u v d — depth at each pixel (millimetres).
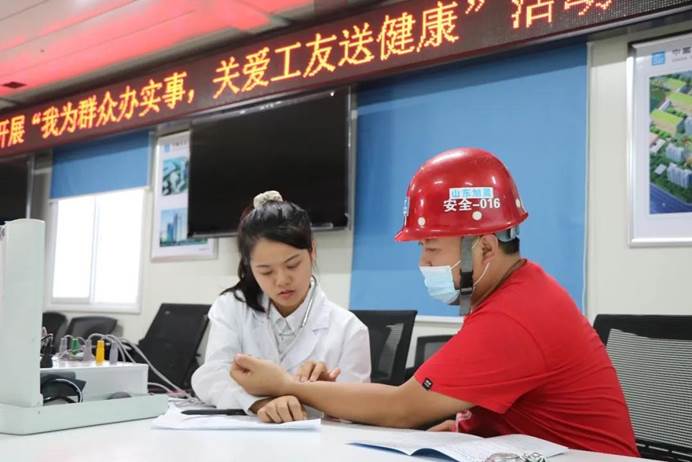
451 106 3066
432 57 2916
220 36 3812
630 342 1738
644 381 1648
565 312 1152
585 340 1158
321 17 3314
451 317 2949
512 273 1211
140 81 4133
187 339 3471
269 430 1123
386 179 3244
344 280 3340
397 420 1159
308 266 1576
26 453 904
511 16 2707
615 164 2619
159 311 3777
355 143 3371
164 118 3980
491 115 2941
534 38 2643
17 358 1086
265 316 1690
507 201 1197
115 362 1447
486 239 1186
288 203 1606
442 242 1200
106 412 1169
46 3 3398
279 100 3533
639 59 2592
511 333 1104
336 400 1221
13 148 4820
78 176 4898
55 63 4277
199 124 3902
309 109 3412
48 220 5094
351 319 1725
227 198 3723
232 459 879
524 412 1170
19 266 1098
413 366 2752
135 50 4043
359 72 3152
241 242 1562
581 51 2725
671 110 2504
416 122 3174
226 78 3703
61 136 4535
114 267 4727
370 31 3137
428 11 2949
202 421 1180
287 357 1661
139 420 1215
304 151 3410
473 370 1105
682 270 2432
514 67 2893
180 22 3615
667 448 1535
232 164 3715
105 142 4734
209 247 4047
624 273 2557
